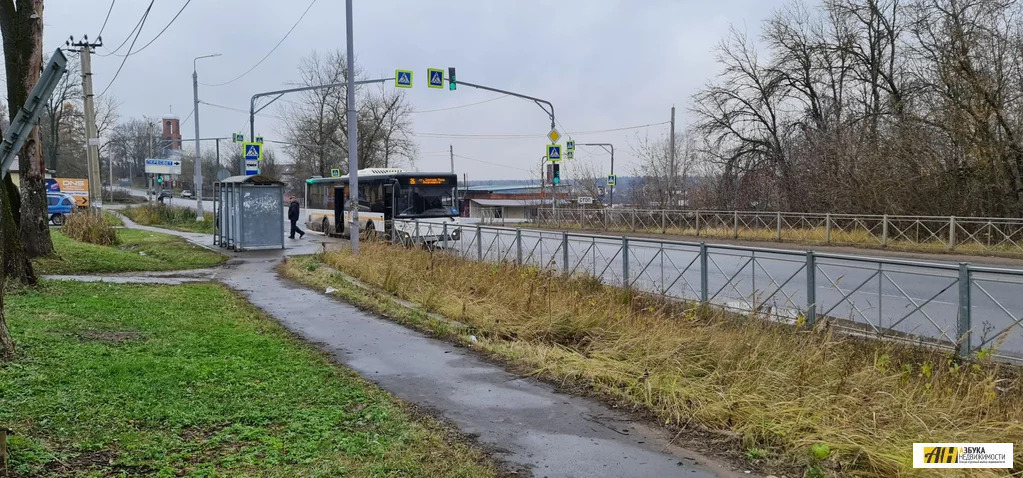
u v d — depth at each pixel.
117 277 15.73
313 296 13.59
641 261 12.18
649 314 10.09
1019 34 21.70
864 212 25.80
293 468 4.75
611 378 7.41
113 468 4.49
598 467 5.18
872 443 5.33
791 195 31.27
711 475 5.06
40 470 4.32
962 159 22.98
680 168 41.38
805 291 9.51
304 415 5.95
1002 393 6.52
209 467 4.63
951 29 22.61
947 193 23.27
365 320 11.12
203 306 11.76
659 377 7.20
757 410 6.05
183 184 101.31
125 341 8.27
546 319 9.88
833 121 31.73
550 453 5.46
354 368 8.07
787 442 5.54
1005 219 20.56
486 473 4.93
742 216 29.23
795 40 33.19
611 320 9.80
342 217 30.70
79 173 77.88
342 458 5.00
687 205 36.94
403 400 6.76
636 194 40.69
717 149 37.03
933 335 8.17
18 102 15.49
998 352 7.44
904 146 24.50
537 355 8.44
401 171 29.48
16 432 4.89
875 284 8.80
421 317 11.03
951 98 22.59
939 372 6.80
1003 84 21.66
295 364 7.82
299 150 62.81
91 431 5.11
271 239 23.11
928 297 8.24
